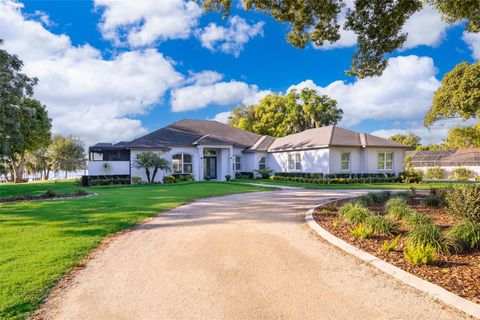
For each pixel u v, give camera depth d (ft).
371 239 19.74
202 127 106.73
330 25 32.09
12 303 11.12
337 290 12.37
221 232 22.47
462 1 22.52
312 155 80.84
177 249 18.33
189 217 28.30
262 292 12.25
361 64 34.96
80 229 23.03
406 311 10.51
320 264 15.55
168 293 12.17
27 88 60.18
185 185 69.31
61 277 13.79
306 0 28.84
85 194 49.39
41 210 32.14
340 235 20.86
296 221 26.32
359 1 29.60
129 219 26.76
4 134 57.52
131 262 15.99
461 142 123.85
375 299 11.50
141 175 82.28
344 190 55.67
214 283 13.19
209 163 94.63
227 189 57.36
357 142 79.10
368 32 31.63
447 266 14.57
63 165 155.22
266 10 30.81
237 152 101.40
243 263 15.79
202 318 10.19
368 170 78.84
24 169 171.22
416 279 13.00
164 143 87.86
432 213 28.12
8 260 15.89
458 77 81.20
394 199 30.35
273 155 97.86
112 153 81.71
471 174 96.99
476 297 11.18
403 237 19.89
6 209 33.12
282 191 53.83
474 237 17.10
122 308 10.91
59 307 10.96
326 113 140.56
